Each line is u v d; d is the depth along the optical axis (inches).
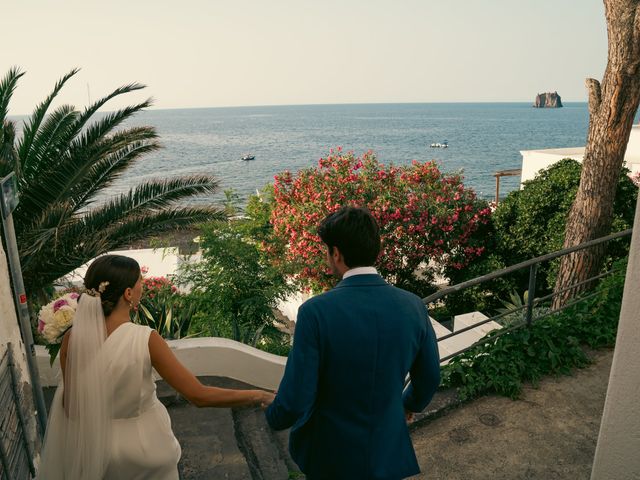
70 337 85.2
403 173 619.5
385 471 67.5
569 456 129.5
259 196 649.6
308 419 70.6
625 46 283.4
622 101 292.7
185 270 383.2
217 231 381.1
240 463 146.4
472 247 592.7
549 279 518.6
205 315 354.6
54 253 281.1
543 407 150.3
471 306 600.1
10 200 125.0
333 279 589.6
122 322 88.0
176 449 95.3
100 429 84.6
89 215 316.5
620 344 75.0
